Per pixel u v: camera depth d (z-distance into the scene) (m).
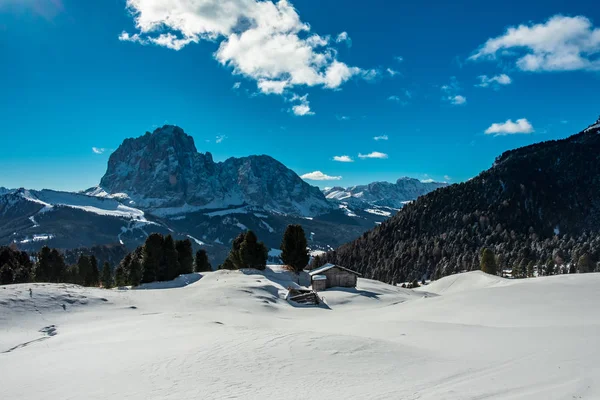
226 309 44.50
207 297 50.78
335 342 20.09
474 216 189.62
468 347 19.02
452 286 89.88
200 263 104.06
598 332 19.52
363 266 180.00
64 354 21.08
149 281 79.44
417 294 74.38
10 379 16.80
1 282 69.81
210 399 12.86
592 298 34.75
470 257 151.75
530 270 122.12
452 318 32.78
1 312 32.41
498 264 134.50
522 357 15.93
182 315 35.44
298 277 83.69
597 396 10.55
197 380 14.95
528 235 172.88
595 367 13.27
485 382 12.97
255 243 84.69
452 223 191.75
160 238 82.00
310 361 16.95
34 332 29.56
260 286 60.38
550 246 155.25
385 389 13.01
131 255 98.50
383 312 42.78
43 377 16.78
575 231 176.62
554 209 189.38
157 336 24.61
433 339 21.78
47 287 41.78
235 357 17.80
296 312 47.47
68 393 14.41
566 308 31.14
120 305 41.28
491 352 17.48
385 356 17.55
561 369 13.51
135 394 13.76
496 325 27.78
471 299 40.97
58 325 32.00
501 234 169.12
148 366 17.17
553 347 17.05
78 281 89.94
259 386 13.97
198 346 20.16
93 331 28.39
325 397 12.52
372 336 24.33
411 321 29.83
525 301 36.34
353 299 60.72
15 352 23.41
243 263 84.44
